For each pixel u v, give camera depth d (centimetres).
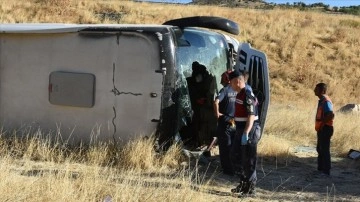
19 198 548
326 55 3331
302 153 1059
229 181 781
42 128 891
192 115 939
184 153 855
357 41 3538
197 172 772
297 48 3344
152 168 795
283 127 1310
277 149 989
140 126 838
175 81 840
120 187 618
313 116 1523
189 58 954
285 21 3734
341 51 3372
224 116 824
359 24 3900
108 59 852
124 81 845
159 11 3609
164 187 666
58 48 882
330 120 873
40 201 554
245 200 678
